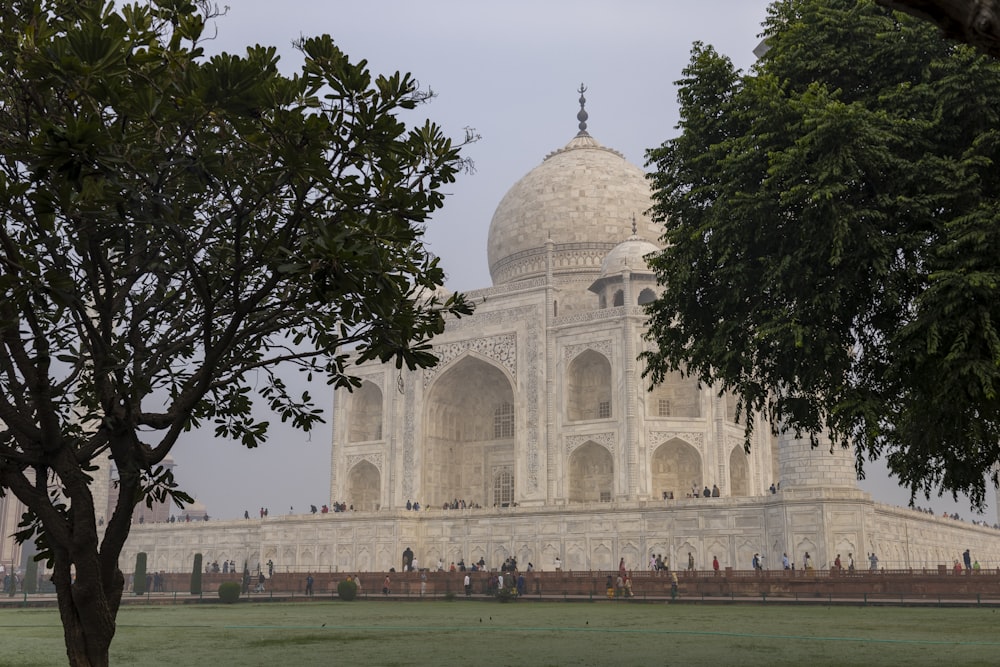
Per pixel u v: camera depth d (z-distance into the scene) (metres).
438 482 88.94
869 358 21.44
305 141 12.59
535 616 40.56
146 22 13.34
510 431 90.25
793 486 62.28
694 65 23.98
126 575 82.38
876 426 19.45
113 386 14.00
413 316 14.62
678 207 24.12
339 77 12.70
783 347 22.03
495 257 103.25
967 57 19.66
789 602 50.97
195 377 14.96
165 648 25.64
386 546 76.69
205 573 76.38
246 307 13.41
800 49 22.14
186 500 15.73
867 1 21.80
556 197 99.06
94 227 13.21
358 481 92.81
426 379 88.50
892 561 66.50
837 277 20.11
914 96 20.39
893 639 27.17
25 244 13.57
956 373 17.64
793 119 21.09
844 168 19.80
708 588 56.53
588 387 84.12
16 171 13.23
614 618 38.59
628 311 78.56
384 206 13.80
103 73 11.48
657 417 77.12
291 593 70.12
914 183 19.75
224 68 11.81
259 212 14.96
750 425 23.86
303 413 17.62
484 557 74.62
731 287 22.66
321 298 12.86
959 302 17.36
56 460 13.52
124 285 14.84
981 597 49.62
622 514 69.25
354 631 31.89
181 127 12.92
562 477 79.31
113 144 12.17
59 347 16.31
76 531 13.38
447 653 23.78
